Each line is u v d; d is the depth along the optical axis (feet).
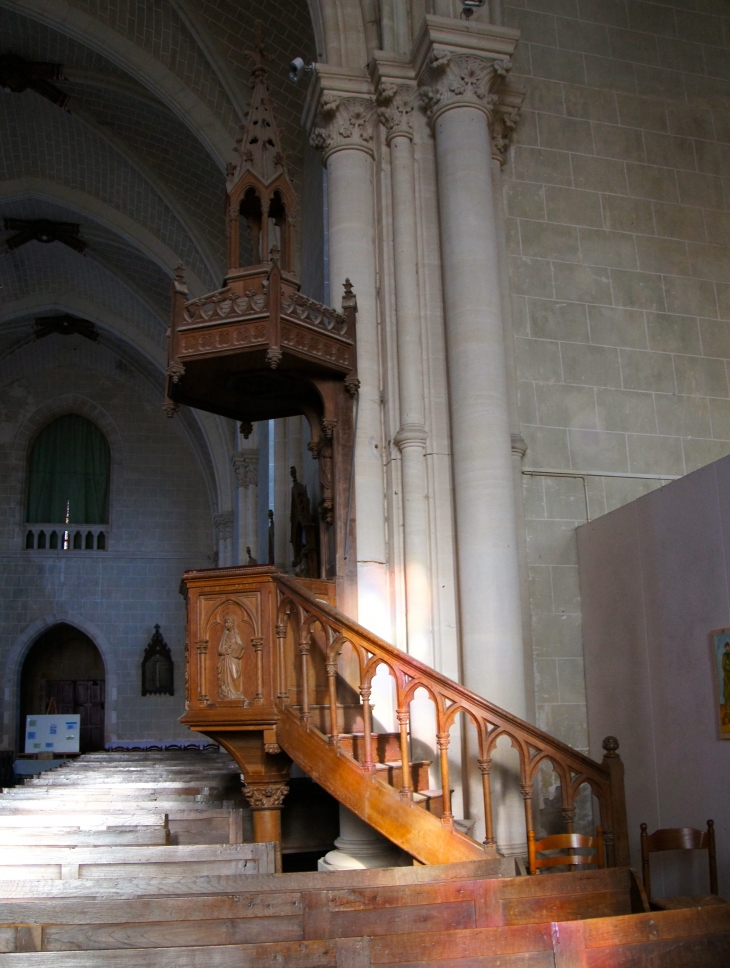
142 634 99.66
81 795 34.88
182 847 21.89
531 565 32.09
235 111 47.42
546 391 33.94
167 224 67.05
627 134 37.73
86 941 14.99
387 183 32.91
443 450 30.58
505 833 27.04
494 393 29.60
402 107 32.91
